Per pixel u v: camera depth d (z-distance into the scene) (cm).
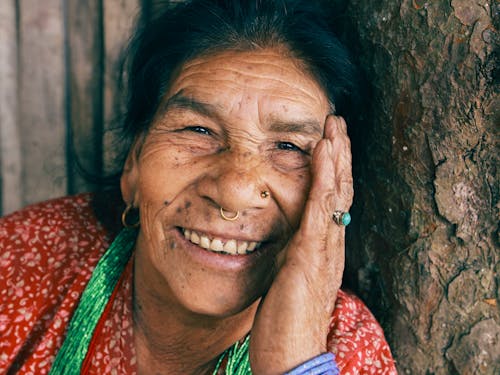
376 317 170
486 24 141
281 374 135
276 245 144
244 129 139
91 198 183
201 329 156
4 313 163
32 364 159
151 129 147
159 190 142
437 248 154
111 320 159
